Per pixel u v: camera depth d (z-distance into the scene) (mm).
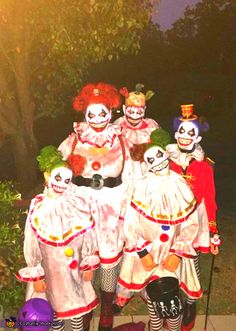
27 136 9547
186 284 3932
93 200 4094
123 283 3836
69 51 8016
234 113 20984
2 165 13266
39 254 3699
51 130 18797
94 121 4020
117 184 4152
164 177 3738
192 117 4172
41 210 3643
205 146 15617
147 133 4660
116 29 7301
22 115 9359
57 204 3652
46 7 7316
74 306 3721
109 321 4176
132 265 3809
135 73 23062
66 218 3645
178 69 24234
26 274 3688
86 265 3762
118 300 4141
